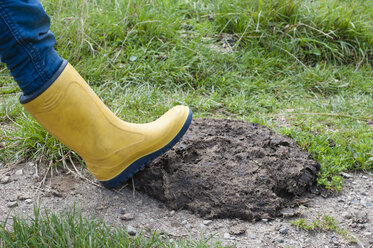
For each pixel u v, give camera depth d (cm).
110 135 199
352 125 295
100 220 185
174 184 211
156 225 197
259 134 251
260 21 402
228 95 334
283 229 196
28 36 163
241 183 210
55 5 401
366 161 247
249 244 187
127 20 383
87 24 364
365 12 451
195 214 204
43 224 174
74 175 230
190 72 351
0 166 236
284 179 218
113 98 314
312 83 359
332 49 392
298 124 289
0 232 171
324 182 227
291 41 388
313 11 418
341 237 194
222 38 398
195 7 424
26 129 254
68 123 189
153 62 345
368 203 218
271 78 366
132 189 220
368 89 357
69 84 183
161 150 206
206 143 234
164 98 317
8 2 155
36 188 219
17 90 321
